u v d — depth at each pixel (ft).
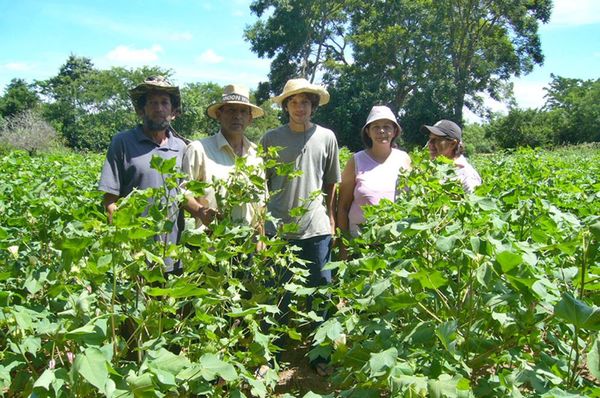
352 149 134.82
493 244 6.38
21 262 7.38
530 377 5.94
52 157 26.55
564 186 14.24
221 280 8.20
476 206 8.42
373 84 131.23
